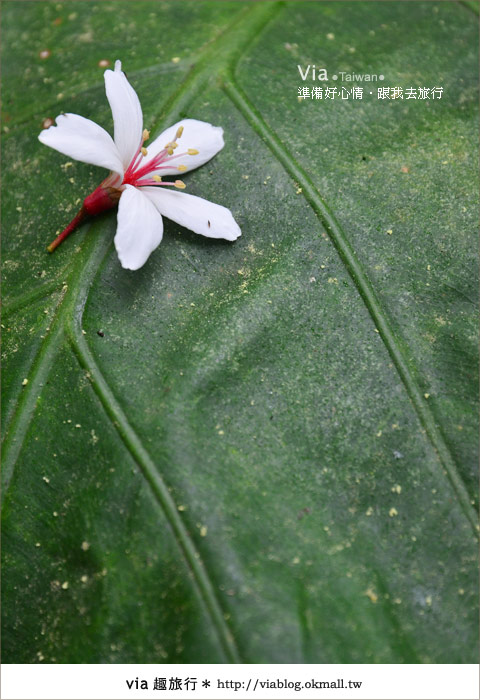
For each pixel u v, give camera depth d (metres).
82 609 0.23
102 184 0.25
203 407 0.24
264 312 0.25
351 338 0.24
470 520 0.24
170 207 0.24
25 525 0.24
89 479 0.24
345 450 0.24
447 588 0.23
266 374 0.24
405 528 0.24
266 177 0.26
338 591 0.23
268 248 0.25
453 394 0.24
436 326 0.25
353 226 0.25
